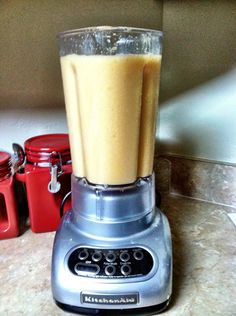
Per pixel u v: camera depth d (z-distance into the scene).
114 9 0.73
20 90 0.69
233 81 0.71
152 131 0.48
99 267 0.43
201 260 0.56
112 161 0.45
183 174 0.82
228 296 0.47
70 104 0.47
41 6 0.66
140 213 0.47
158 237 0.47
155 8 0.76
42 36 0.68
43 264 0.54
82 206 0.47
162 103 0.82
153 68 0.44
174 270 0.53
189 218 0.72
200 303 0.45
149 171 0.50
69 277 0.43
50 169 0.61
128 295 0.42
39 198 0.62
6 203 0.60
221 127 0.75
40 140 0.66
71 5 0.69
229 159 0.76
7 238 0.62
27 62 0.68
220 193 0.78
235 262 0.55
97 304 0.42
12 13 0.64
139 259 0.44
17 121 0.70
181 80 0.78
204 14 0.71
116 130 0.43
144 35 0.44
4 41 0.65
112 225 0.46
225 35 0.69
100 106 0.42
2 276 0.51
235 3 0.66
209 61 0.73
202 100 0.76
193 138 0.79
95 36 0.43
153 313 0.43
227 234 0.65
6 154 0.64
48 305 0.45
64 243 0.46
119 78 0.41
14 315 0.43
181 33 0.75
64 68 0.46
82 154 0.48
